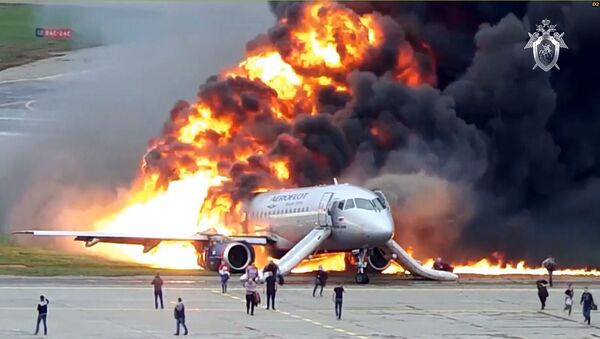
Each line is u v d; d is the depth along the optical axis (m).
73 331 78.12
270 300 93.94
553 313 93.00
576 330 84.44
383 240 108.94
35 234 115.38
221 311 89.12
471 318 88.94
